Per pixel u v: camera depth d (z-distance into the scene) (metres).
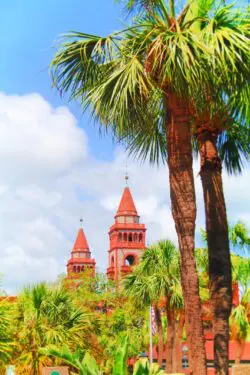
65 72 11.96
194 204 10.90
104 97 11.08
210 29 10.36
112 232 125.69
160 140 13.55
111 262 124.12
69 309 20.38
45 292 19.95
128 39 11.38
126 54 11.16
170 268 32.81
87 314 20.89
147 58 10.62
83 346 20.45
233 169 14.73
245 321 32.50
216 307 11.70
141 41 11.16
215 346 11.48
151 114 11.34
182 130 11.02
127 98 10.72
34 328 19.23
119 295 61.16
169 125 11.12
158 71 10.59
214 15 10.61
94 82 11.93
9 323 18.84
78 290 63.12
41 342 19.19
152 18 11.53
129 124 11.32
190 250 10.75
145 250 33.31
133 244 122.06
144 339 51.56
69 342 19.61
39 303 19.72
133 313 52.38
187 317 10.64
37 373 18.70
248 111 12.22
